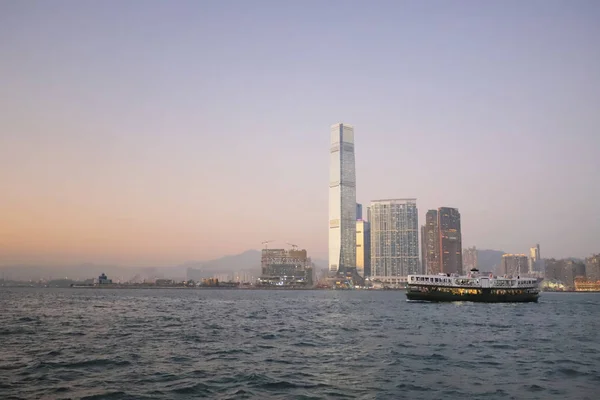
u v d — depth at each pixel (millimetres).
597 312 175125
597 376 50719
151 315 144625
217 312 163250
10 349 68188
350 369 54031
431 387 45094
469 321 124125
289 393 42594
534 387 45312
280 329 101125
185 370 52781
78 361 58094
